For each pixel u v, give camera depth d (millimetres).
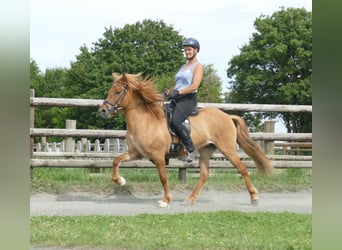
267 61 51281
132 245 5922
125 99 9250
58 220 7305
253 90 52625
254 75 51781
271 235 6523
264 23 52406
